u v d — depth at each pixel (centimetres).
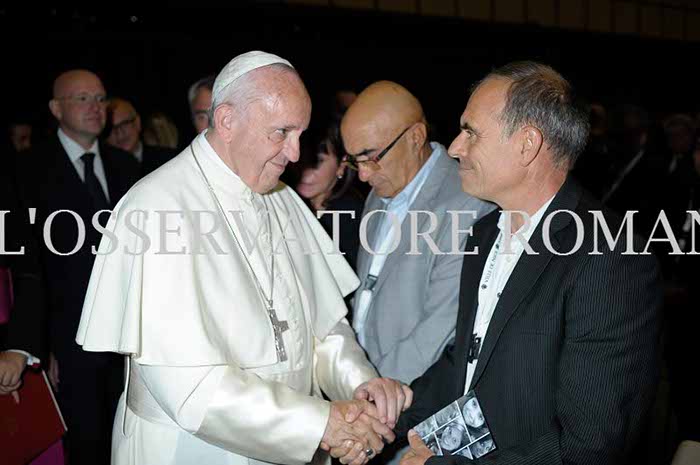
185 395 186
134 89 627
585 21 944
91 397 338
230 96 194
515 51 851
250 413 187
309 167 302
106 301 194
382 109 254
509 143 175
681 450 192
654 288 164
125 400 211
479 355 184
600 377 161
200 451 201
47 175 340
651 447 369
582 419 162
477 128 177
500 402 178
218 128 198
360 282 261
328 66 730
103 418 344
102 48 609
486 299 195
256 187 205
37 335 291
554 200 179
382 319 254
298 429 189
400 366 242
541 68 179
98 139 375
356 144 257
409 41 780
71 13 585
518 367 174
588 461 162
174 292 189
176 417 187
